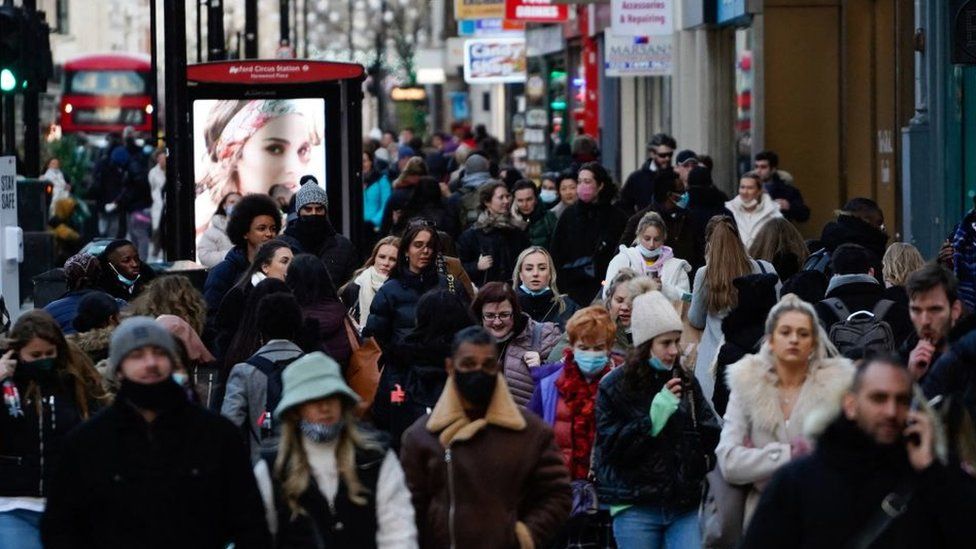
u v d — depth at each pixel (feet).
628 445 64.80
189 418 52.31
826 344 61.62
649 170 155.43
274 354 71.36
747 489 61.46
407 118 487.61
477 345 57.88
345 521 54.13
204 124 147.64
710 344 88.79
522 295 94.89
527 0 261.44
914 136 137.90
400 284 90.43
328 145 149.07
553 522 58.54
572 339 70.95
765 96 188.24
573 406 70.64
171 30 126.72
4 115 170.19
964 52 102.17
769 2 188.14
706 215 122.31
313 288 82.07
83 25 514.68
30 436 62.80
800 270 100.17
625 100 276.62
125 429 51.93
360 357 81.25
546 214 136.87
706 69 217.97
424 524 58.44
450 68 565.94
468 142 290.76
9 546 62.69
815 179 188.34
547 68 334.85
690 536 65.36
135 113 403.75
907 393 45.16
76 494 51.96
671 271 102.63
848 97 188.24
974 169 138.00
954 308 63.36
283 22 287.28
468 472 57.82
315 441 54.44
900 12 181.06
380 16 503.61
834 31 187.52
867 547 45.06
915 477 45.27
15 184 121.39
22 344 62.80
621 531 65.72
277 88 148.15
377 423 75.92
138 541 51.65
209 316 97.81
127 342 51.65
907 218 139.13
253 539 52.16
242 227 99.71
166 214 128.36
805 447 59.36
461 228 144.05
